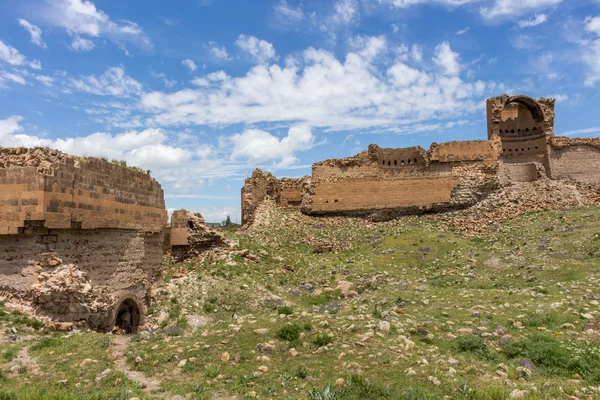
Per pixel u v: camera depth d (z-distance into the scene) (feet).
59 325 59.36
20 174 60.08
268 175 171.32
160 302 85.40
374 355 47.26
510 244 113.29
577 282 76.84
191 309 83.05
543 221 125.39
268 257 115.14
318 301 90.53
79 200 65.62
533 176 171.22
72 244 65.51
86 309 62.59
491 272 96.48
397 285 92.17
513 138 203.41
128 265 79.15
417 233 132.67
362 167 175.94
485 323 58.65
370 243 130.82
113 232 75.25
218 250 115.34
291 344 51.42
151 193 89.40
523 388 38.88
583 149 189.98
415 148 182.50
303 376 43.16
